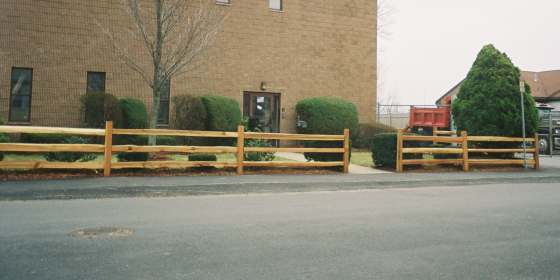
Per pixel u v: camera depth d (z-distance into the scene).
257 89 20.80
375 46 23.17
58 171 11.07
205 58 19.91
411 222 6.54
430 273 4.27
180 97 18.03
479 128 16.00
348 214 7.09
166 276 4.03
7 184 9.34
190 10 19.44
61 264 4.30
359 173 13.33
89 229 5.74
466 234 5.85
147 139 16.64
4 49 17.25
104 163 11.05
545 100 40.00
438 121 24.42
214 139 18.39
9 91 17.30
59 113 17.94
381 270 4.32
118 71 18.69
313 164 13.13
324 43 22.14
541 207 7.99
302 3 21.80
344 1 22.64
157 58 15.01
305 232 5.79
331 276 4.12
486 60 16.34
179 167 12.40
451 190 10.46
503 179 12.59
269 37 21.08
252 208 7.55
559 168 15.78
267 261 4.53
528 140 15.66
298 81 21.58
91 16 18.41
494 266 4.53
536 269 4.46
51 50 17.89
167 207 7.52
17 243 5.01
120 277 3.97
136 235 5.46
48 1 17.88
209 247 5.00
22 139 15.73
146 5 18.75
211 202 8.16
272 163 12.75
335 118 20.36
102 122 16.64
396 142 14.20
